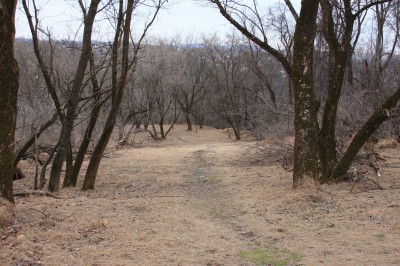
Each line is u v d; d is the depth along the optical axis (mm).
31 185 12828
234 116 38000
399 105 11602
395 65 18781
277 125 16797
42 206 7230
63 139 10695
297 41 8734
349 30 9906
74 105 10750
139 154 21781
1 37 5703
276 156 15820
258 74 35719
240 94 42406
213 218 7523
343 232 6336
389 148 17219
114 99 11422
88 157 20109
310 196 8094
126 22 10922
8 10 5926
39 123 13281
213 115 56875
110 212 7246
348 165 9750
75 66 16609
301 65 8703
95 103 12359
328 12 9750
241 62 42344
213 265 5031
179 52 44938
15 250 4789
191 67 45812
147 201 8516
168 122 54500
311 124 8695
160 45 41312
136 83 35500
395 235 6035
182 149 24406
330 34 9836
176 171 15195
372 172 11234
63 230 5910
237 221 7258
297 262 5156
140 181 13047
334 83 9883
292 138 15852
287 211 7668
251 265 5086
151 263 4980
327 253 5453
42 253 4922
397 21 17984
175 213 7512
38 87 17797
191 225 6824
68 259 4852
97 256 5082
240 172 13477
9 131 5895
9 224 5594
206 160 18031
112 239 5773
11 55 5859
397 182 9992
